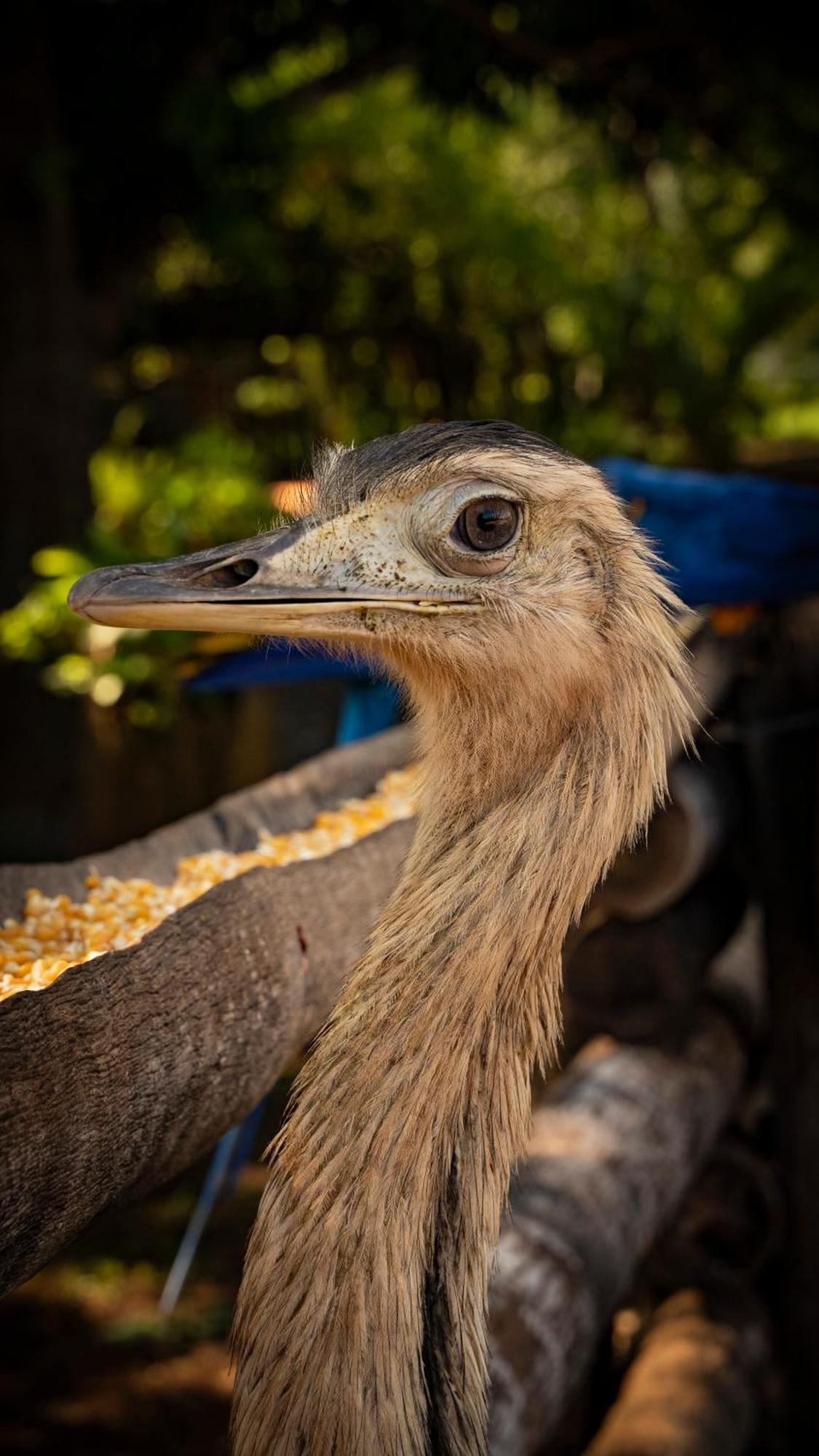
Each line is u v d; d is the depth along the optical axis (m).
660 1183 3.71
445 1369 1.68
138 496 7.99
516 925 1.70
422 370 12.93
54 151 8.10
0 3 8.13
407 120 12.60
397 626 1.73
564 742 1.76
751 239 15.39
